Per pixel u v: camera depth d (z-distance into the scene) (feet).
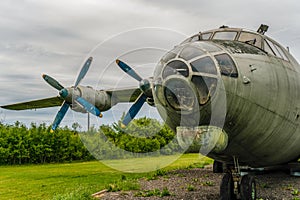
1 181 46.37
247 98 23.85
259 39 28.27
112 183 40.45
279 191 31.76
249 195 25.63
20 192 36.96
